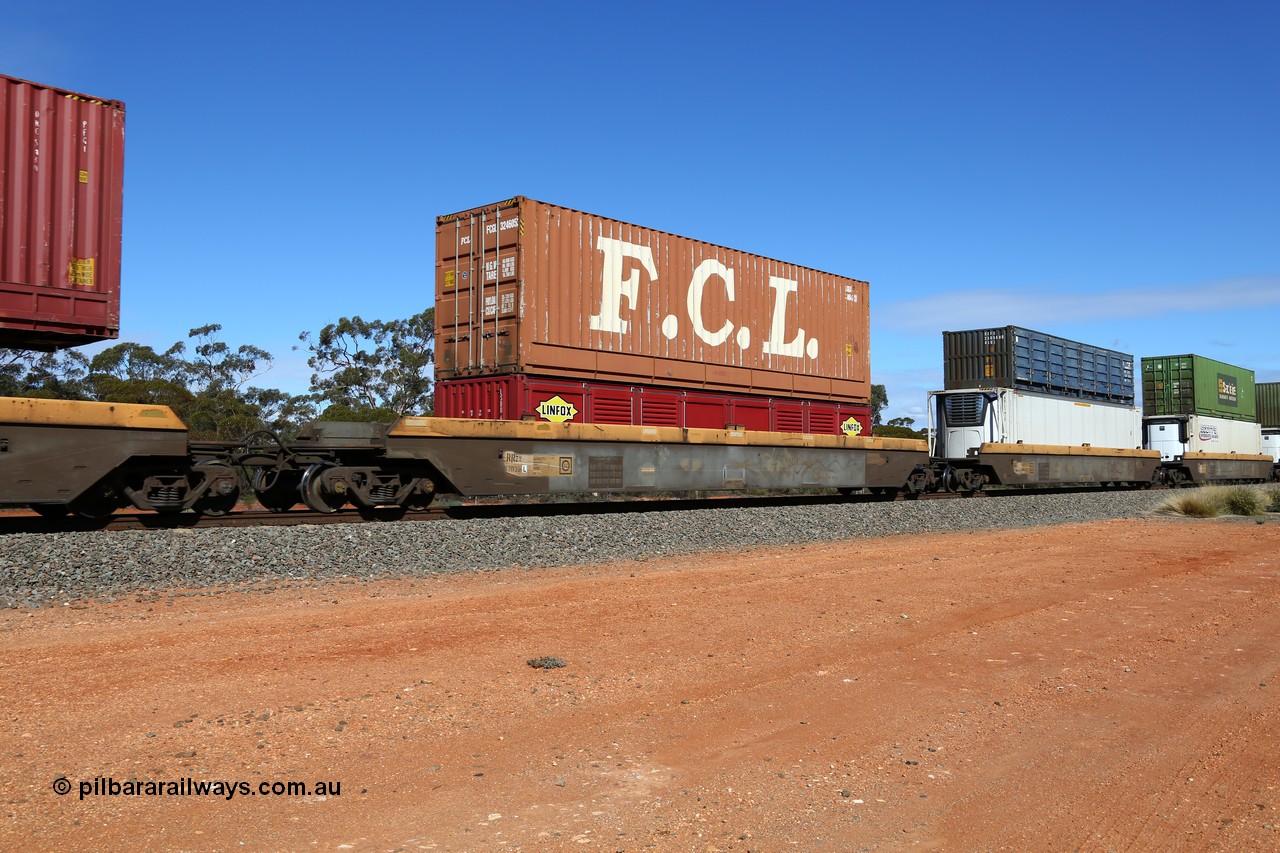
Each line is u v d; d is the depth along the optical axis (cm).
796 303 1902
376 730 438
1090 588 909
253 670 534
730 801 367
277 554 909
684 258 1673
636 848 324
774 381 1833
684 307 1664
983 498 2044
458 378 1517
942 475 2298
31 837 321
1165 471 3247
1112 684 550
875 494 2119
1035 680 556
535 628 673
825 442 1855
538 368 1431
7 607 701
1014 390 2466
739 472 1694
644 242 1603
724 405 1733
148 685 499
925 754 425
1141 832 347
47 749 402
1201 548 1281
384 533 1034
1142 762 421
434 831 334
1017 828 348
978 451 2358
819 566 1047
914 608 782
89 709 457
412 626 668
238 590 809
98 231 991
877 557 1145
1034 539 1413
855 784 388
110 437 991
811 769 403
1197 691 539
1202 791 388
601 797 368
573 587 862
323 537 982
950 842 335
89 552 834
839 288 2020
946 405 2448
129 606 729
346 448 1200
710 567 1031
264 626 655
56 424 951
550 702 490
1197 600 845
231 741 418
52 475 952
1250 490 2105
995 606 801
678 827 342
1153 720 483
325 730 435
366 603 763
